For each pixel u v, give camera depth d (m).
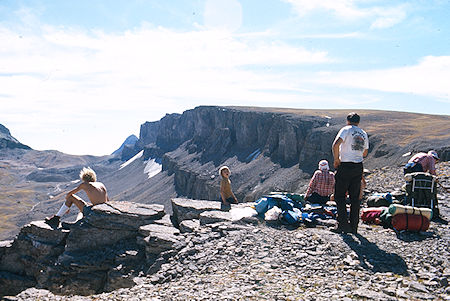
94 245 11.10
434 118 119.75
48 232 11.40
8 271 11.45
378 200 11.81
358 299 5.81
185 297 6.40
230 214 11.52
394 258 7.71
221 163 155.38
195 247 9.06
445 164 18.67
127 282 9.49
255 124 153.75
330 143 97.00
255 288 6.50
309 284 6.64
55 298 7.64
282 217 10.77
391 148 75.31
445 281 6.41
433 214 10.74
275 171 113.94
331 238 9.06
